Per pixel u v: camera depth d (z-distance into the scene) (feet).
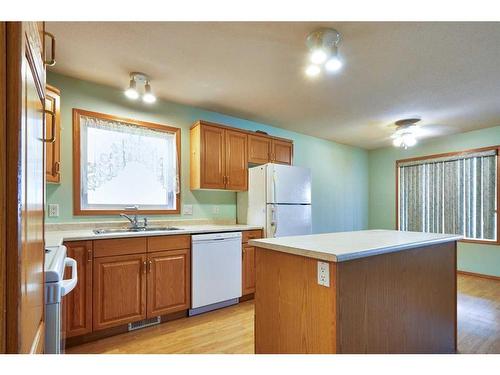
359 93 9.53
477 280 13.01
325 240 5.53
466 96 9.70
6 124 1.63
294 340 4.66
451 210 14.76
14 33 1.66
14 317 1.64
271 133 13.70
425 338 5.90
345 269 4.29
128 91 8.21
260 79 8.52
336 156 16.97
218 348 6.79
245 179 11.35
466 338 7.34
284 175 10.94
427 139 15.83
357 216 18.11
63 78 8.31
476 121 12.51
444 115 11.75
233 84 8.87
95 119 8.80
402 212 17.07
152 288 7.94
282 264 4.93
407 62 7.40
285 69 7.86
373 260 4.78
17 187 1.65
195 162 10.46
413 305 5.59
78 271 6.84
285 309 4.84
